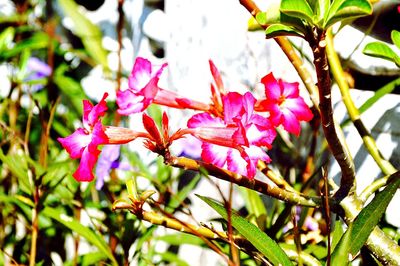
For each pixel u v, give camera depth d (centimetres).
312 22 64
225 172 70
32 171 95
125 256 91
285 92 78
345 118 97
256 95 104
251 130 71
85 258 97
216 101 75
